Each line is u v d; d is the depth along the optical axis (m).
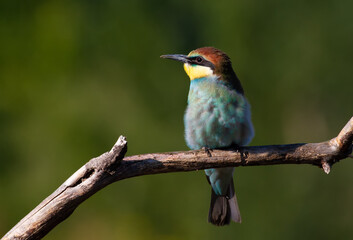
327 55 14.96
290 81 14.75
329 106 15.14
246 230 12.99
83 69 14.08
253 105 14.44
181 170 6.95
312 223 13.39
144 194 13.07
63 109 13.54
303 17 14.95
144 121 13.78
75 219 12.97
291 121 15.03
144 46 14.47
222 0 14.59
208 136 8.24
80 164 13.09
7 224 12.75
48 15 14.21
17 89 13.66
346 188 13.80
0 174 13.11
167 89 14.15
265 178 13.31
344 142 6.78
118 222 12.97
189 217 12.90
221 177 8.59
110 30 14.49
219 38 14.58
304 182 13.61
